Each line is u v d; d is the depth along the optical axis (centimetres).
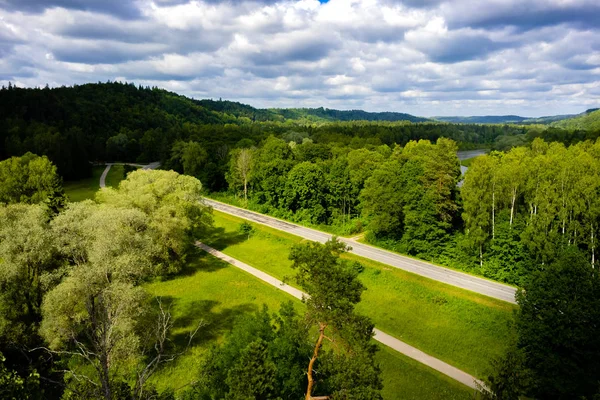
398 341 4047
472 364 3647
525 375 2131
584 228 4806
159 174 6212
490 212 5938
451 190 6944
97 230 3369
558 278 3250
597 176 4938
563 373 3014
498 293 4953
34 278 3453
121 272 3080
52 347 2898
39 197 6800
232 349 2636
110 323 2069
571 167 5175
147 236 3781
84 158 12394
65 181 11794
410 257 6356
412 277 5441
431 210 6269
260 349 1995
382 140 18625
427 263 6091
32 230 3250
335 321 2205
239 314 4559
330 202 8600
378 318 4519
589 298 3086
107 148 15788
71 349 3272
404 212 6506
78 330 3200
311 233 7625
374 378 2070
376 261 6047
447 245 6222
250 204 9750
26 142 11369
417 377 3394
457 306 4703
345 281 2281
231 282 5466
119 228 3538
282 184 8956
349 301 2258
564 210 4916
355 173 8550
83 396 1791
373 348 2267
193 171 11856
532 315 3272
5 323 2912
